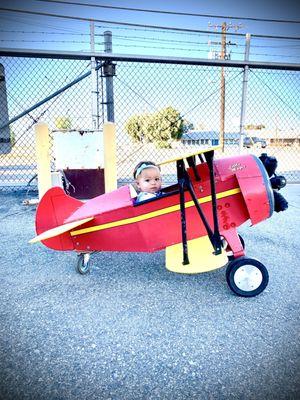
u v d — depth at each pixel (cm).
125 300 258
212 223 276
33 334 214
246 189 259
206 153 248
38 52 537
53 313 239
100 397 163
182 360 188
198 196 271
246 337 208
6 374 178
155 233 283
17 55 544
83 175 559
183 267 264
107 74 584
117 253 361
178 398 161
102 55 558
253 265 254
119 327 221
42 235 257
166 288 278
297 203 559
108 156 529
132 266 326
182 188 257
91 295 267
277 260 330
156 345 202
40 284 287
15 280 295
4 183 721
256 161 271
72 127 627
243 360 187
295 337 207
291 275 296
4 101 603
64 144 550
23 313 239
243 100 643
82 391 166
